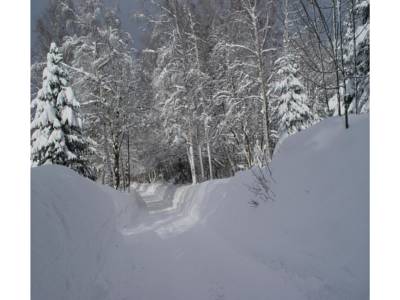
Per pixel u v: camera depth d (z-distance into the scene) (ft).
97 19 57.98
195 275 16.46
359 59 30.32
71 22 57.62
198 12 60.18
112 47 57.47
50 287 9.07
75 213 15.10
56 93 43.70
